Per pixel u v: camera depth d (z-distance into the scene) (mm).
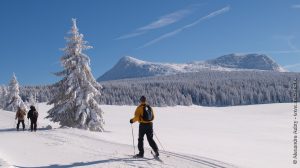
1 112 61250
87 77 33625
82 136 21438
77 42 33375
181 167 11562
